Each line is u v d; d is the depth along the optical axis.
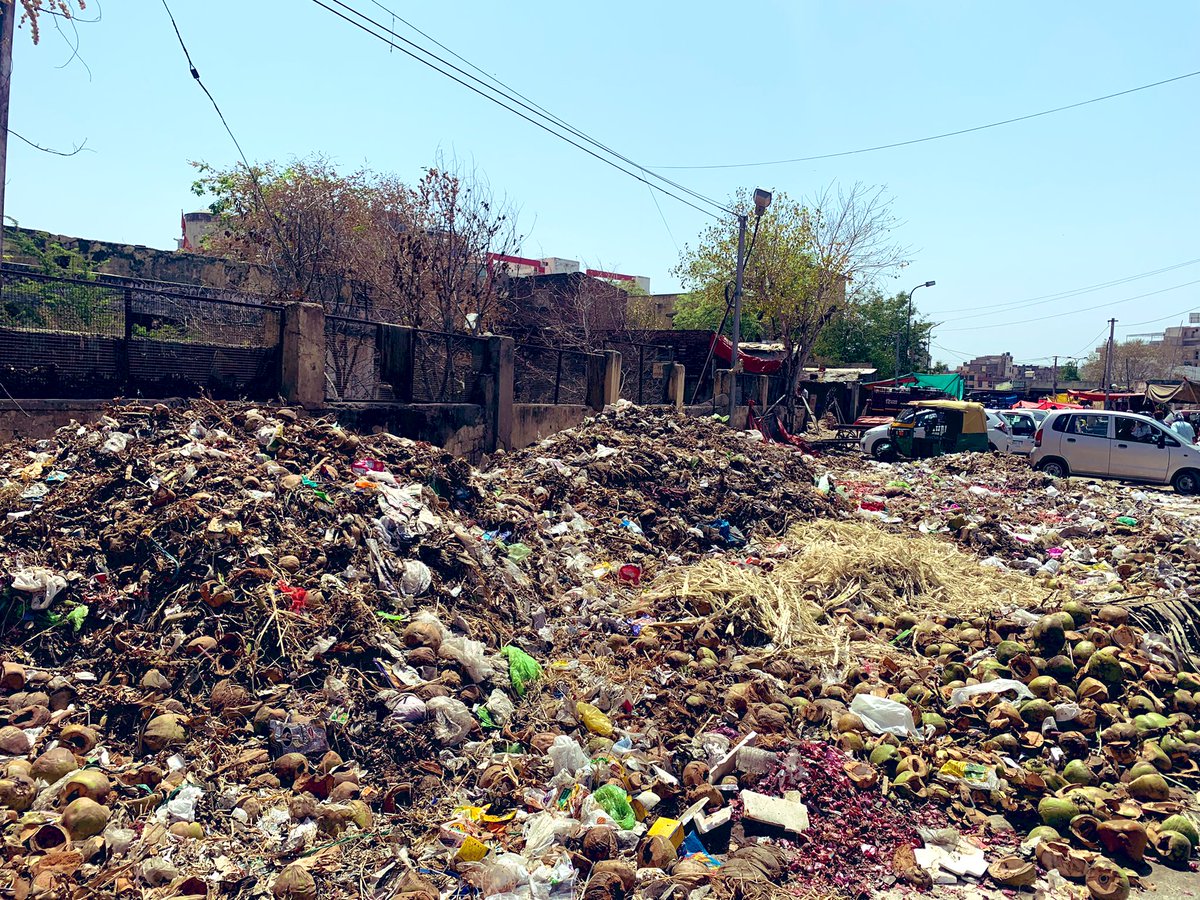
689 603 7.70
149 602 5.14
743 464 12.91
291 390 9.46
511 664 5.69
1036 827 4.72
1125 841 4.47
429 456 8.73
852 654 7.03
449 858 3.90
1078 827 4.62
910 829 4.66
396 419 11.04
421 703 4.82
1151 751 5.36
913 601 8.51
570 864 3.94
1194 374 75.19
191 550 5.39
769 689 6.07
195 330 11.89
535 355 14.99
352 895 3.58
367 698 4.80
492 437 13.20
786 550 10.04
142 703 4.48
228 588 5.19
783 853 4.33
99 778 3.89
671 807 4.66
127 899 3.33
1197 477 18.89
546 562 8.15
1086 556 11.56
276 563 5.57
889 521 12.58
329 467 7.14
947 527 12.55
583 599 7.54
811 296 29.92
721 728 5.54
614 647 6.65
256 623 5.06
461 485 8.75
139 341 8.24
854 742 5.48
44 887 3.23
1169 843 4.50
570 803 4.40
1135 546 11.96
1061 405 38.75
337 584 5.70
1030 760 5.35
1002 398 44.84
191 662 4.77
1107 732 5.50
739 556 10.05
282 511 6.18
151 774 4.07
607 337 25.06
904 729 5.71
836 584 8.62
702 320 36.22
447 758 4.66
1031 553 11.71
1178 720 5.79
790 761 5.07
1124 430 19.75
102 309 11.16
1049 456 20.45
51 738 4.25
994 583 9.20
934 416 22.45
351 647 5.11
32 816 3.67
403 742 4.61
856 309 46.94
